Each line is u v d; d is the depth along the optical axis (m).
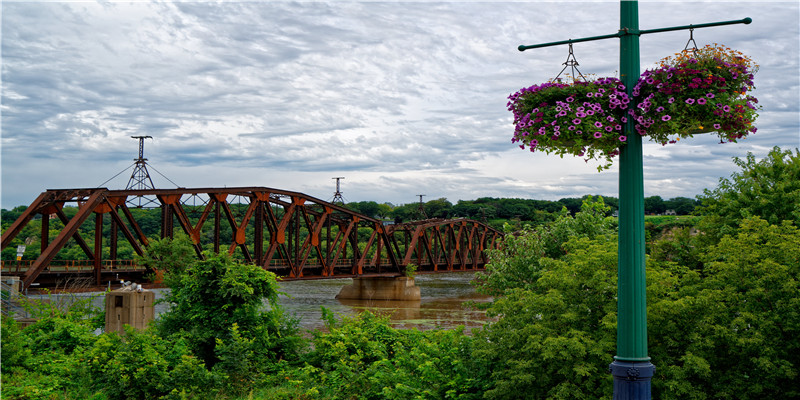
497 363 14.62
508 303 14.49
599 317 13.44
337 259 85.19
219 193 59.44
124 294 23.91
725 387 12.41
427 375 15.49
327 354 20.45
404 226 105.12
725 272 13.41
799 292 12.54
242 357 19.69
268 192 67.56
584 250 15.09
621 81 8.84
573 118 8.71
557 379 13.16
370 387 17.20
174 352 19.09
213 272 22.55
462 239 125.44
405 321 60.75
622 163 8.80
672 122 8.49
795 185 19.16
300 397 17.69
